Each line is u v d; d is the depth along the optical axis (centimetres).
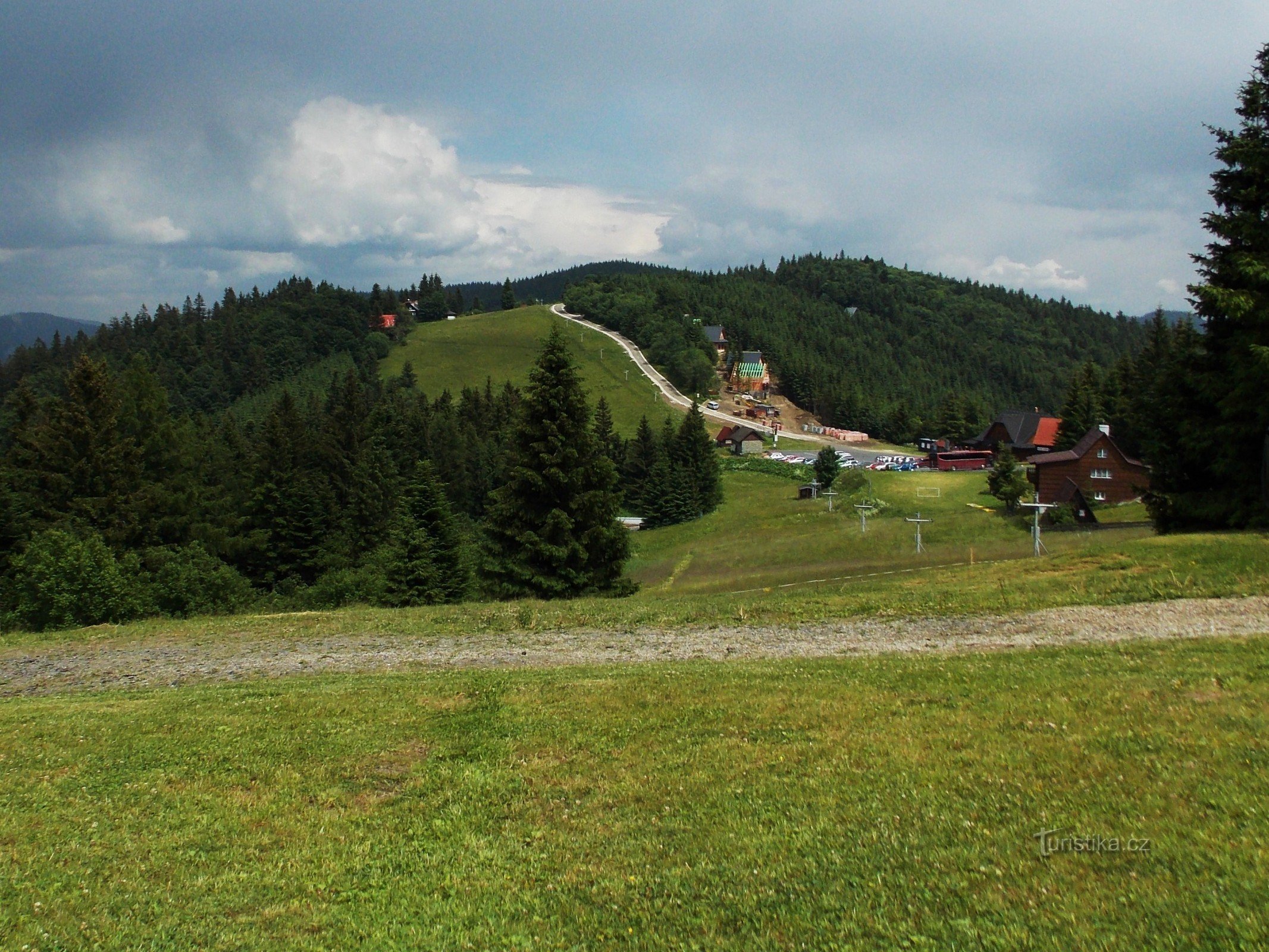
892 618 1975
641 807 918
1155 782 845
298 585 5759
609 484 3331
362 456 7225
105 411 4844
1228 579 1956
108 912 759
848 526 6400
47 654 2100
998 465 7500
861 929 651
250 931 727
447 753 1116
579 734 1157
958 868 723
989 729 1048
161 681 1761
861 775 941
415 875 812
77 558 3195
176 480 5503
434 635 2102
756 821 855
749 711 1201
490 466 9950
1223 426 2738
